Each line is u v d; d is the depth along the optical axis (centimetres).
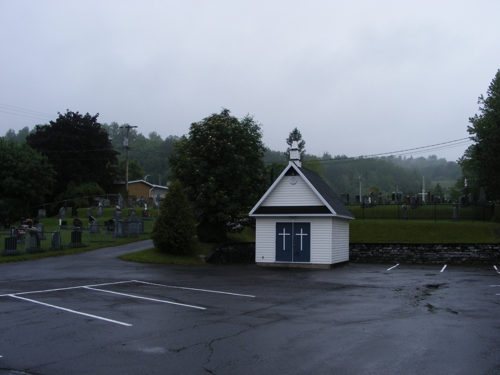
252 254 3356
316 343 940
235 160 3197
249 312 1260
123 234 3672
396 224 3875
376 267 2720
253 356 854
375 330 1051
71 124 6725
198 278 2030
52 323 1112
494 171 3641
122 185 7725
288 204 2797
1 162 4962
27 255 2662
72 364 812
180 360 833
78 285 1730
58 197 6150
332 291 1673
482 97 5094
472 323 1123
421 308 1327
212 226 3309
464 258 2920
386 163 18338
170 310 1279
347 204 4709
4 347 914
